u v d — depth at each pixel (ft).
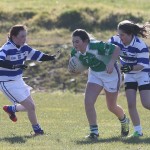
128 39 91.20
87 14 245.86
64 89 186.29
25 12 251.80
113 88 92.43
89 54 90.02
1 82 95.25
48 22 242.58
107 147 83.30
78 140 90.74
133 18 244.42
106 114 134.62
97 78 92.12
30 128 107.96
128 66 90.68
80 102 157.99
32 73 193.98
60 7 254.68
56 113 135.54
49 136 95.20
